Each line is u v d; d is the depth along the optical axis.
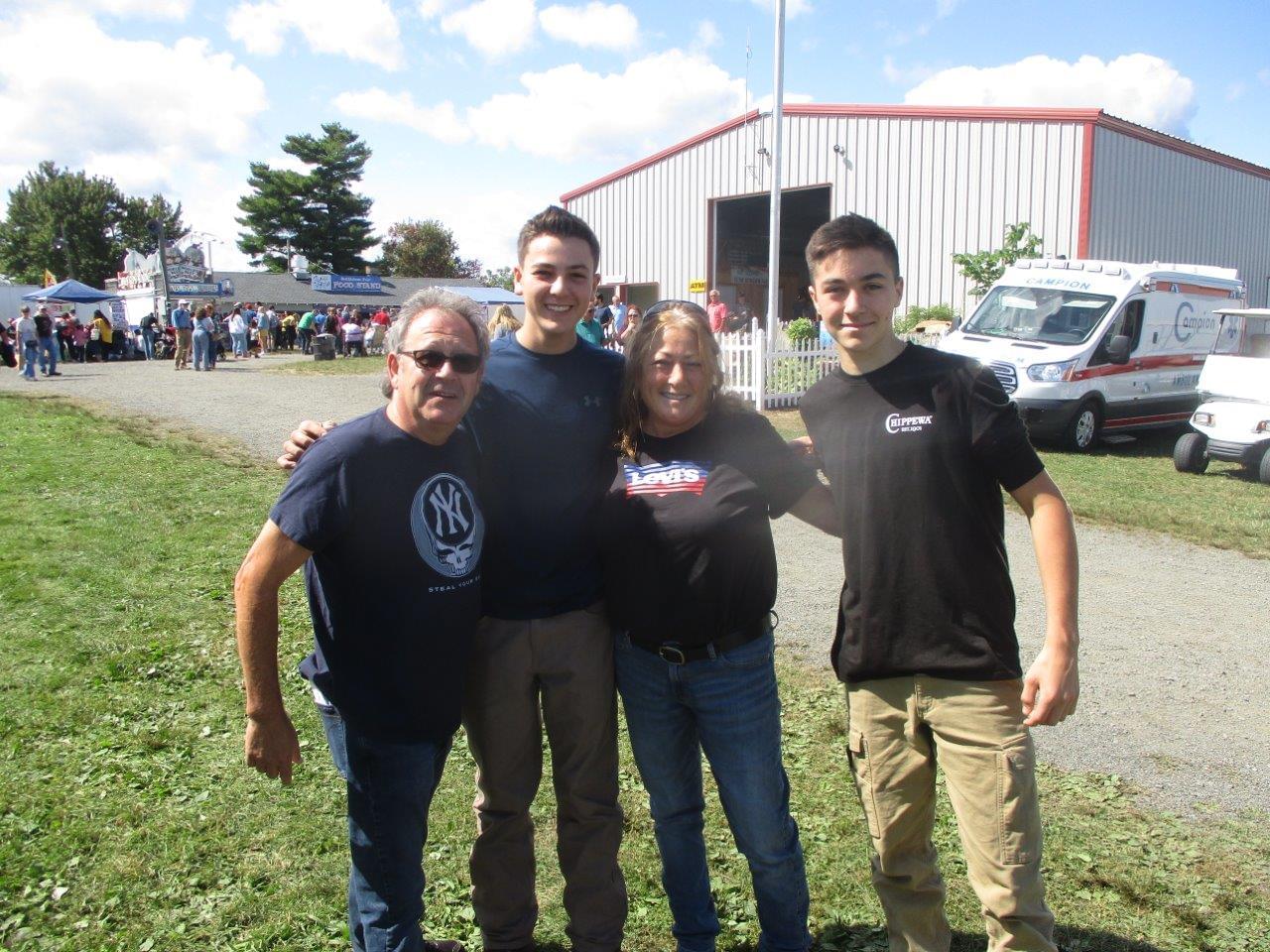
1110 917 3.07
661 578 2.58
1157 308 13.78
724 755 2.65
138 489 9.01
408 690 2.44
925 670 2.44
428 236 88.00
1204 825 3.67
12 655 5.05
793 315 34.84
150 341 29.22
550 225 2.66
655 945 2.98
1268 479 10.46
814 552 7.68
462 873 3.30
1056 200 20.09
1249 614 6.32
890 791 2.59
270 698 2.36
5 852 3.33
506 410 2.67
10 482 9.21
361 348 32.47
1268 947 2.94
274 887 3.20
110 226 83.50
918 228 22.17
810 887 3.25
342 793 3.81
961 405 2.39
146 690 4.71
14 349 26.81
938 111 21.55
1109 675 5.23
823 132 23.66
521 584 2.67
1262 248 26.31
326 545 2.37
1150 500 9.75
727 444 2.65
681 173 27.38
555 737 2.80
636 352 2.62
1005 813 2.35
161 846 3.41
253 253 72.50
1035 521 2.38
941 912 2.66
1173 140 21.55
